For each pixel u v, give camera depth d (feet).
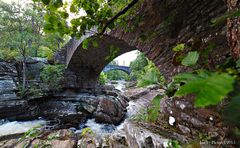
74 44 32.04
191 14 8.73
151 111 3.46
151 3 10.68
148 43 11.60
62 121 25.81
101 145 11.51
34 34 32.68
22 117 25.43
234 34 3.92
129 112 32.96
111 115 29.30
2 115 23.88
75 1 5.37
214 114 7.27
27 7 29.55
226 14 2.09
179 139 8.53
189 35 8.88
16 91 28.45
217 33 7.37
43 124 24.53
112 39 22.72
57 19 5.26
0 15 28.86
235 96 1.07
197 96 0.98
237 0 3.70
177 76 1.88
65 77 38.63
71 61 37.09
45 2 4.86
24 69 30.25
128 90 61.36
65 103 33.12
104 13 6.03
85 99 35.70
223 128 6.75
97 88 46.34
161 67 10.96
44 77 33.94
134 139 10.70
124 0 8.01
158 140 8.91
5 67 30.66
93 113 31.32
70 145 11.80
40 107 30.17
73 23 5.58
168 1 9.75
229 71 1.73
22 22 30.32
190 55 2.83
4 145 12.79
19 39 29.91
